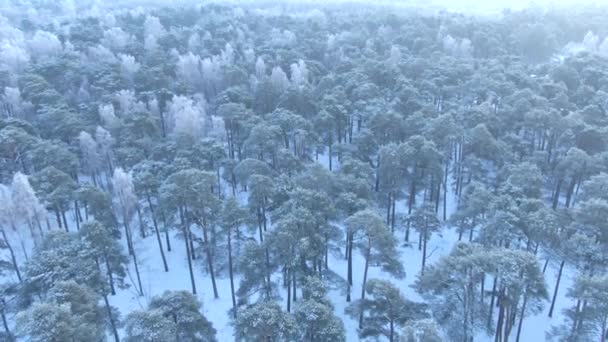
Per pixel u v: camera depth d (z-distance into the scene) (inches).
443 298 1646.2
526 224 1507.1
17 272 1715.1
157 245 2084.2
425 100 2847.0
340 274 1840.6
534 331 1595.7
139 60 3929.6
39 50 4124.0
